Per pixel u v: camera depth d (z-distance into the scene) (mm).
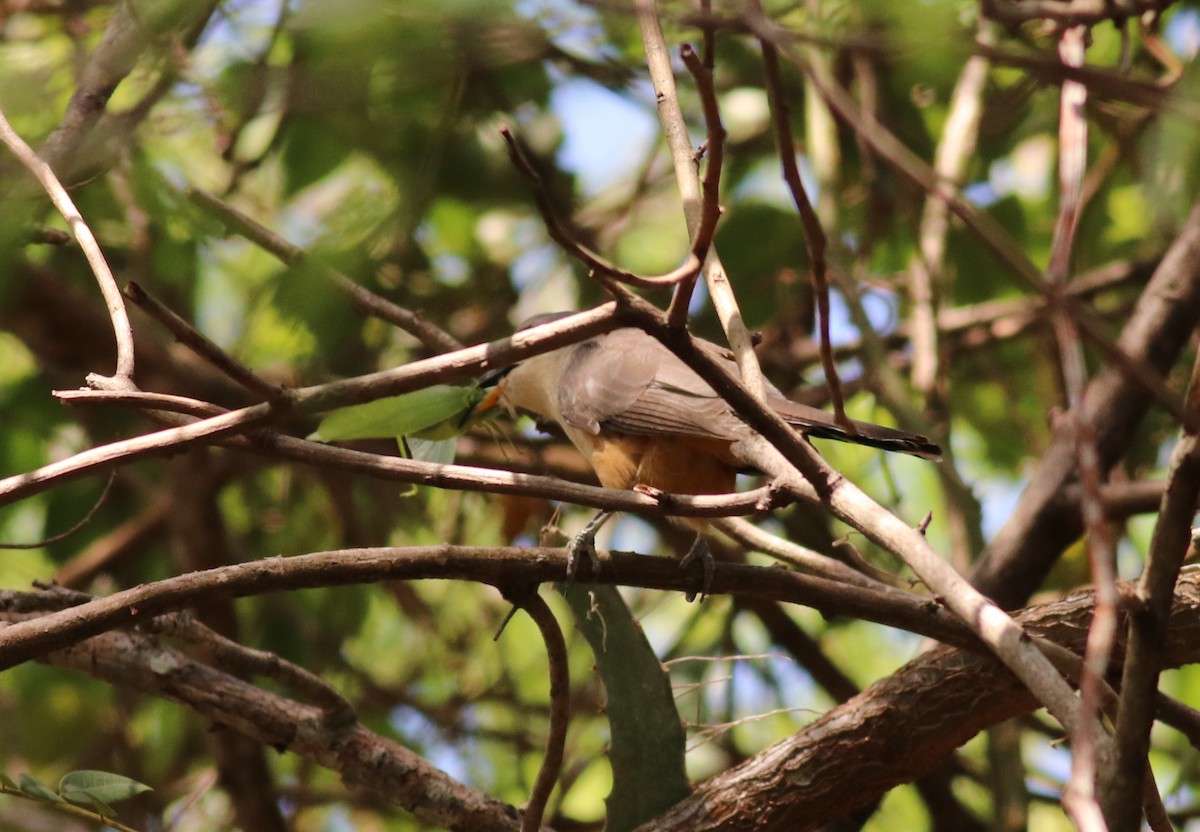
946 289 12375
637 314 5633
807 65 5027
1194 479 5078
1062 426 7816
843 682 12406
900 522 5934
